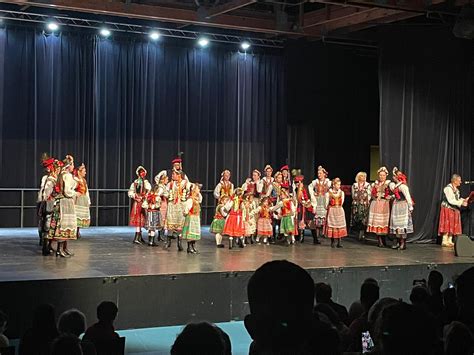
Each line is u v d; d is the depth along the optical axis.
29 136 10.48
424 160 10.12
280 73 12.13
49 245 7.49
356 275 7.28
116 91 11.02
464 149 10.19
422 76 10.14
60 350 2.38
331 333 2.02
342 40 11.34
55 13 10.43
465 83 10.13
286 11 11.08
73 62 10.71
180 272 6.43
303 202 9.56
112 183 11.06
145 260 7.29
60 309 5.88
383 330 1.66
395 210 9.13
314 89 11.43
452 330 2.20
